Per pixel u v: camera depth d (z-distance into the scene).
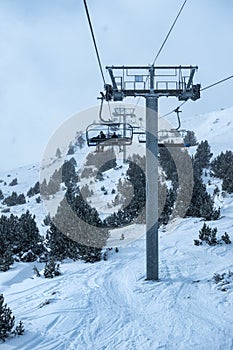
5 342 6.91
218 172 30.47
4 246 17.20
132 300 9.63
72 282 11.97
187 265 12.62
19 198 40.78
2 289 12.72
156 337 7.04
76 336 7.20
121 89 12.21
